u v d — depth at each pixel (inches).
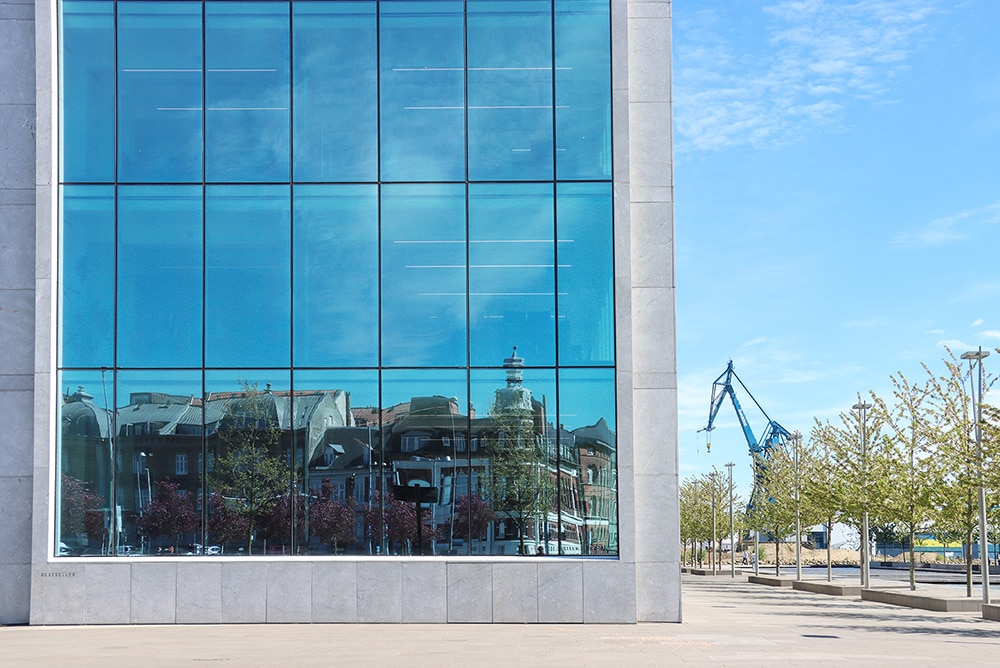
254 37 933.2
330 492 893.8
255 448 896.9
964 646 753.0
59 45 928.3
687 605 1269.7
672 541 904.9
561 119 922.1
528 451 892.0
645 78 942.4
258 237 916.0
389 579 876.0
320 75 930.7
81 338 904.9
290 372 904.3
